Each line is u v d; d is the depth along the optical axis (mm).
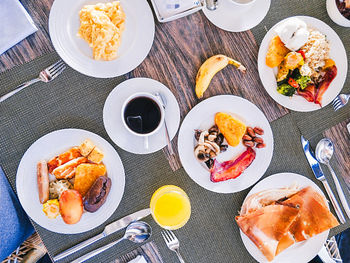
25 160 989
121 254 1058
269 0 1046
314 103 1078
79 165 993
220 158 1081
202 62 1077
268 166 1105
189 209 1019
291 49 1020
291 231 1090
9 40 971
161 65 1062
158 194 1012
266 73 1063
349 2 1053
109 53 991
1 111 1012
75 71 1031
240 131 1038
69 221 976
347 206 1142
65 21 980
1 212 996
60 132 994
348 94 1119
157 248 1069
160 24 1051
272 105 1109
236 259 1104
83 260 1034
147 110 993
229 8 1011
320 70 1084
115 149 1049
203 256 1091
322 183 1141
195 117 1046
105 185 986
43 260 1235
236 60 1091
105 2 999
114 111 1020
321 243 1097
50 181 1014
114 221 1052
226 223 1099
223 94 1090
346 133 1147
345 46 1129
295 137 1125
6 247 1016
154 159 1067
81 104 1043
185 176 1079
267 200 1082
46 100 1030
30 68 1014
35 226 1013
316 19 1055
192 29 1066
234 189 1067
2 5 952
